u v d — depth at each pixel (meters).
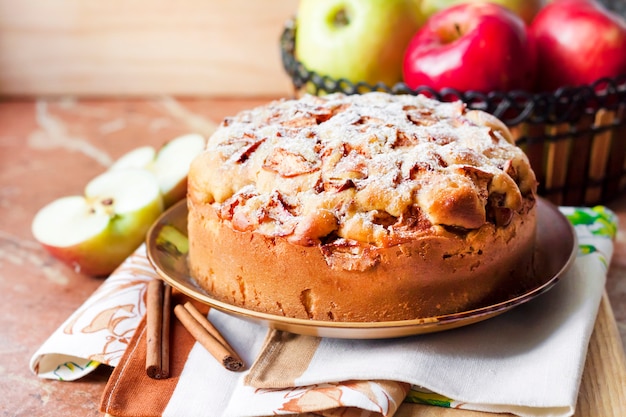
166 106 1.16
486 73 0.82
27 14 1.16
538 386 0.66
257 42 1.16
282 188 0.69
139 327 0.72
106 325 0.72
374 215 0.67
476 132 0.71
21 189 0.96
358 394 0.66
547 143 0.84
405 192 0.67
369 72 0.87
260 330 0.72
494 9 0.83
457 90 0.82
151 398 0.67
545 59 0.86
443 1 0.90
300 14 0.89
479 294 0.69
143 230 0.81
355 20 0.86
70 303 0.80
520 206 0.69
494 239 0.68
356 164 0.68
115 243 0.80
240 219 0.69
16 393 0.71
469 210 0.67
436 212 0.67
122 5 1.15
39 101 1.19
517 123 0.82
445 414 0.67
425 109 0.73
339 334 0.67
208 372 0.69
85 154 1.03
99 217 0.81
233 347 0.70
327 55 0.87
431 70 0.83
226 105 1.16
